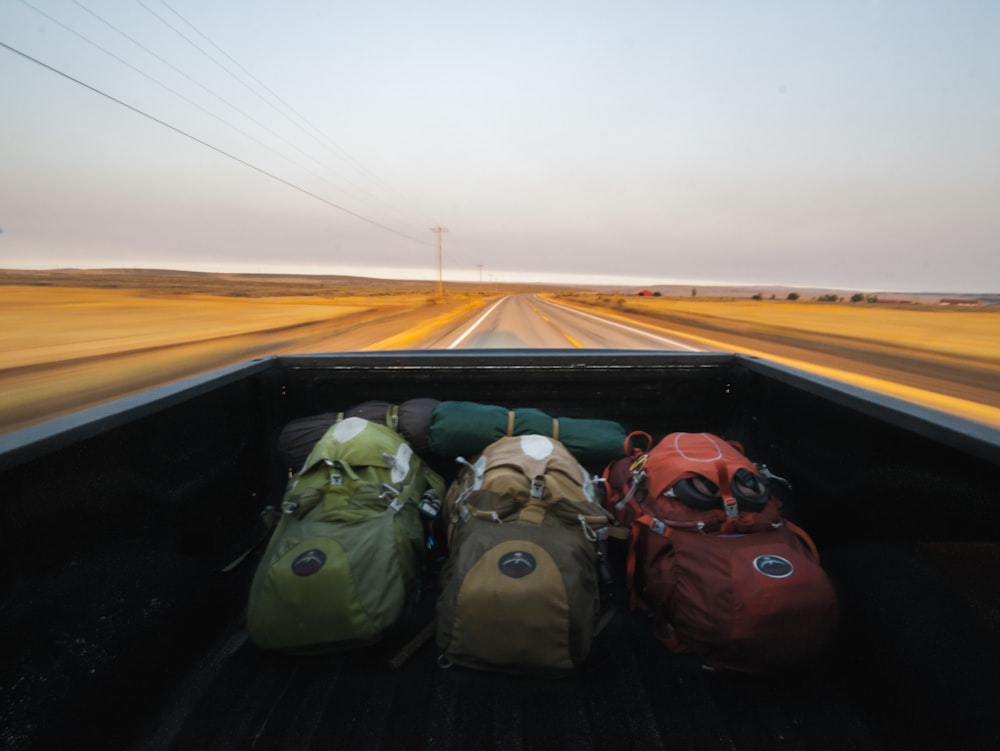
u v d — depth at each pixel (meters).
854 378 10.59
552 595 1.56
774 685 1.67
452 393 2.78
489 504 1.84
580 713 1.58
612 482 2.26
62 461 1.36
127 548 1.64
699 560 1.69
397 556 1.80
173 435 1.88
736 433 2.75
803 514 2.16
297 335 19.67
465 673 1.75
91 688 1.34
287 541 1.76
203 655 1.81
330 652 1.70
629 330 21.50
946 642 1.30
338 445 2.03
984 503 1.21
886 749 1.45
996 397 8.87
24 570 1.26
